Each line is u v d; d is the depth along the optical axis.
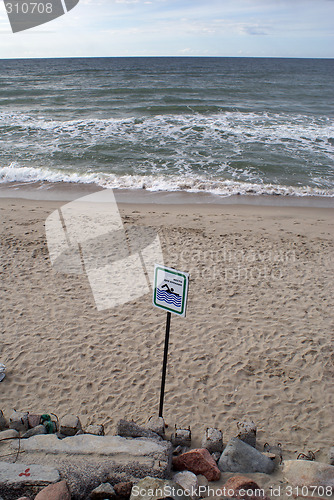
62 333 5.98
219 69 90.38
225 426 4.41
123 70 77.88
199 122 23.88
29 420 4.09
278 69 97.06
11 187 13.55
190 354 5.60
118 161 16.23
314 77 69.75
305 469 3.60
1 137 19.78
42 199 12.37
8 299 6.80
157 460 3.44
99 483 3.22
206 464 3.57
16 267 7.84
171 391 4.93
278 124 23.78
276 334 6.05
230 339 5.92
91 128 21.91
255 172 15.20
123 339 5.88
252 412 4.64
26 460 3.39
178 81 53.34
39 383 5.03
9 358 5.44
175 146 18.41
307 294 7.12
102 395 4.86
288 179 14.60
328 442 4.23
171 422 4.44
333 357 5.58
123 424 3.90
